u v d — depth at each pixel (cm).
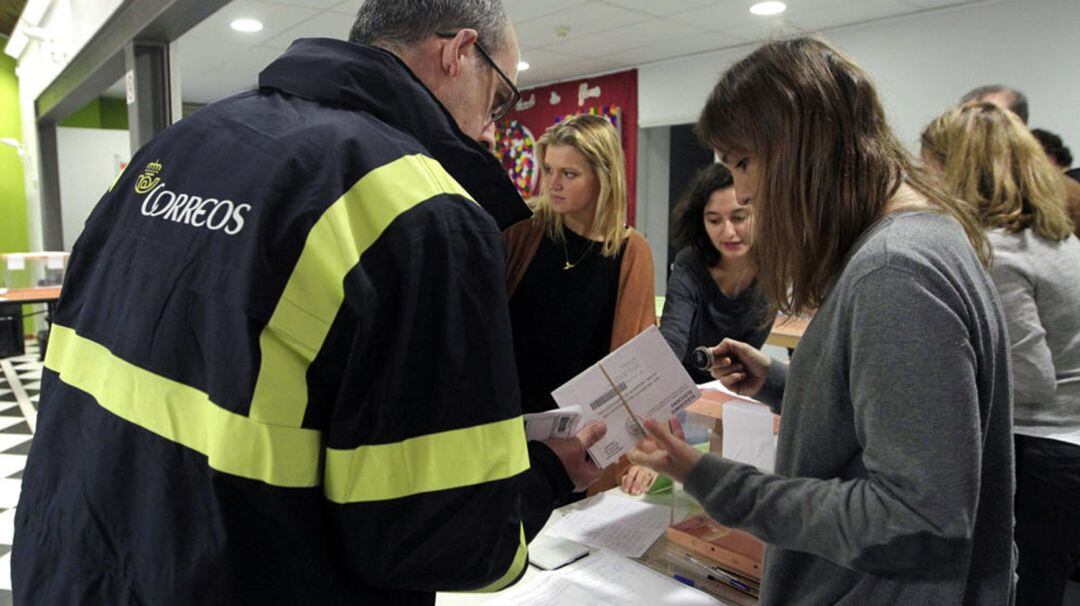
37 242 690
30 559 76
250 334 59
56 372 80
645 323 169
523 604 103
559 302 170
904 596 72
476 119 87
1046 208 152
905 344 62
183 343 63
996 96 222
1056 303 153
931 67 446
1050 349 155
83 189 688
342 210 62
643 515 132
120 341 69
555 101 702
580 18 463
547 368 169
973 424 62
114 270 73
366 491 61
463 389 64
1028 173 152
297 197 62
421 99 74
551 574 111
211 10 256
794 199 72
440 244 63
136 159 80
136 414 66
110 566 68
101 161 695
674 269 201
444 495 63
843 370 71
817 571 79
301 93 72
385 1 81
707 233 194
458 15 80
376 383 61
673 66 592
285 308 59
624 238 172
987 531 76
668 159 673
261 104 73
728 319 196
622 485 146
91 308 75
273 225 61
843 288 69
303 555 62
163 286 65
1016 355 153
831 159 71
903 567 65
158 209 70
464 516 64
